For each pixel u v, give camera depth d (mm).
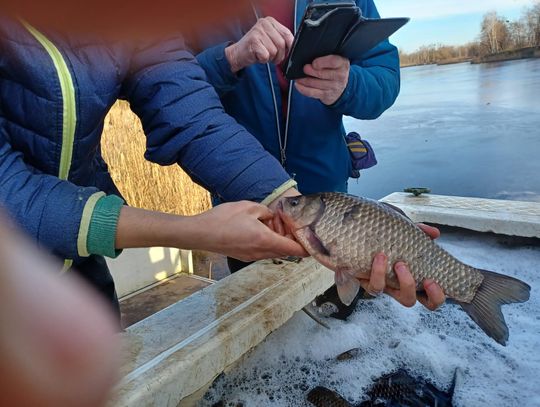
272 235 1235
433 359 1717
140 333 1411
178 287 3512
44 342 275
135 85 1424
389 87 2168
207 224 1157
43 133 1136
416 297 1458
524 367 1657
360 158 2494
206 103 1488
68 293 308
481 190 3109
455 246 2441
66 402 280
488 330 1437
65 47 1063
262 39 1720
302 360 1731
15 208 957
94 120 1229
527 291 1469
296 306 1677
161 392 1208
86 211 1012
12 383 256
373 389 1599
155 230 1074
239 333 1432
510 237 2400
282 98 2209
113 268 3250
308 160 2264
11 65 1036
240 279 1743
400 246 1422
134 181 4527
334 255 1441
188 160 1517
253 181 1495
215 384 1586
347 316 1970
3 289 266
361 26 1586
